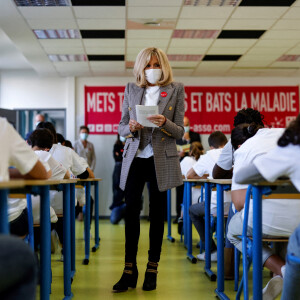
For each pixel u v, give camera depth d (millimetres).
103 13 5324
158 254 2775
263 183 1732
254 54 7125
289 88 8703
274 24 5719
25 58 7555
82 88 8633
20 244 1095
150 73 2664
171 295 2688
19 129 8719
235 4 5043
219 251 2645
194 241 5117
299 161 1477
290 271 1567
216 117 8625
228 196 3279
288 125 1520
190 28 5867
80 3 5008
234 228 2242
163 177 2615
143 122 2479
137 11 5266
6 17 5426
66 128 8523
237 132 2443
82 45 6621
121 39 6344
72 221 3252
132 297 2637
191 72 8305
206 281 3082
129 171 2672
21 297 1086
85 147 8164
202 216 3916
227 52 7016
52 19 5527
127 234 2715
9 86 8555
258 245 1827
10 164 1558
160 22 5652
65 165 3494
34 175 1657
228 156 2846
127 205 2701
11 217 2447
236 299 2295
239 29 5914
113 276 3271
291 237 1561
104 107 8594
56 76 8578
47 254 1829
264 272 3377
